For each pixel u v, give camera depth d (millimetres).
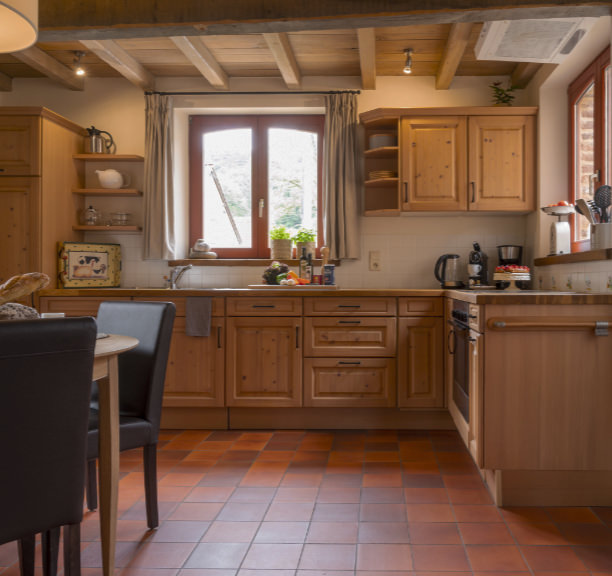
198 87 4664
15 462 1347
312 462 3160
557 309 2482
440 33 3789
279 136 4820
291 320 3859
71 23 2904
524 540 2178
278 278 4352
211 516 2416
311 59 4238
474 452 2699
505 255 4230
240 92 4629
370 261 4578
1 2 1711
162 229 4523
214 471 3010
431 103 4543
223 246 4871
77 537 1570
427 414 3898
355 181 4465
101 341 1970
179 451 3393
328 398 3857
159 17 2867
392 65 4336
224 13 2826
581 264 3379
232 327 3881
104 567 1877
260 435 3768
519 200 4199
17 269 4055
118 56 3957
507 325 2471
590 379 2480
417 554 2064
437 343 3818
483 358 2512
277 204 4844
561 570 1942
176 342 3910
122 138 4695
